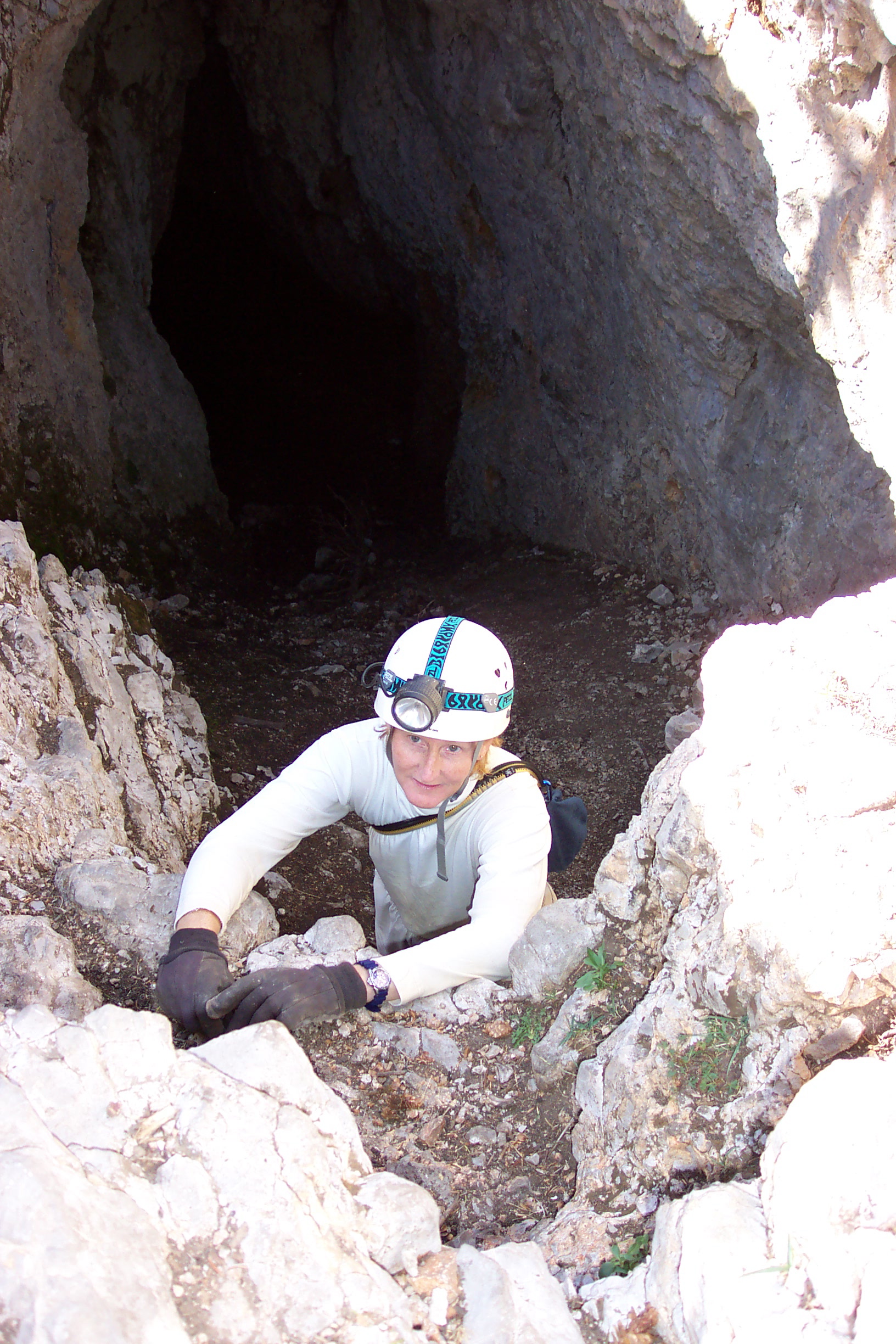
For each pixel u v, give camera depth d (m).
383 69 6.89
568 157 5.36
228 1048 1.62
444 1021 2.09
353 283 9.07
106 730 3.24
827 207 3.28
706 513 5.38
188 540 6.57
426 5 5.87
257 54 7.63
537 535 6.97
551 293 6.23
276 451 8.40
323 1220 1.39
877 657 2.01
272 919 2.34
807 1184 1.35
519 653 5.87
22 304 5.36
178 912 2.12
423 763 2.23
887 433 3.42
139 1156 1.43
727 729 2.02
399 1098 1.93
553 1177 1.82
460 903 2.53
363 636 6.30
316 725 5.27
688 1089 1.71
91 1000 2.05
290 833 2.31
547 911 2.17
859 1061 1.49
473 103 5.95
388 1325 1.29
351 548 7.27
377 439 8.58
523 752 5.16
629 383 5.70
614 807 4.71
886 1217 1.31
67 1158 1.36
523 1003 2.11
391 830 2.42
